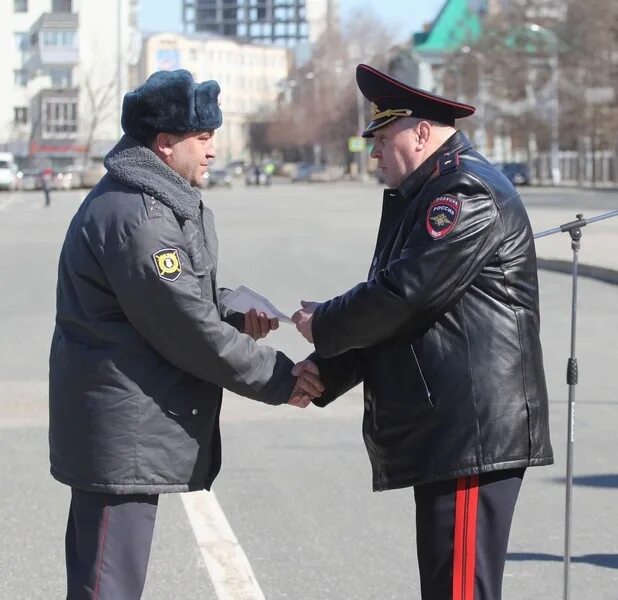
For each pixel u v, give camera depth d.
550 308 20.56
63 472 5.21
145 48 199.75
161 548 8.14
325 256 31.94
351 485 9.67
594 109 93.38
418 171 5.22
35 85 139.75
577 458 10.41
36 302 22.61
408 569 7.65
